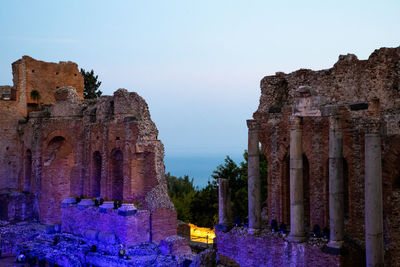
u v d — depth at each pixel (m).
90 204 45.12
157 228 40.94
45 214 52.72
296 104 28.17
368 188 24.23
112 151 45.25
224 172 61.53
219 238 31.86
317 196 28.64
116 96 44.94
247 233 29.92
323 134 28.39
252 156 30.20
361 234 26.72
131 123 43.00
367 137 24.39
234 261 30.73
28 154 57.03
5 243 47.00
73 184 50.69
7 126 57.72
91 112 49.22
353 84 28.30
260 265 28.95
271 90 32.31
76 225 45.34
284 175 30.78
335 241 25.42
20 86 59.03
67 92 52.31
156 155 43.03
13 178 58.06
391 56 26.94
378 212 24.06
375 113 26.97
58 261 40.44
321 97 27.34
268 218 31.75
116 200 44.56
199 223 62.31
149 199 41.81
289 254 27.11
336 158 25.61
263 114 32.00
